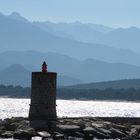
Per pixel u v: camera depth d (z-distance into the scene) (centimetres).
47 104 9138
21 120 9156
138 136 9019
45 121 8800
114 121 10369
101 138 8438
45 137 8138
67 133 8369
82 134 8350
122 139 8581
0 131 8475
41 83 9138
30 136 8156
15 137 8188
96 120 9844
